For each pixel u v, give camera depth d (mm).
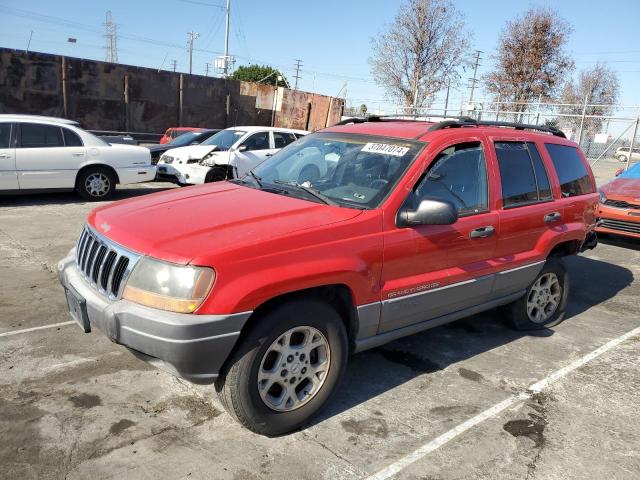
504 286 4402
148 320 2684
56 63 21125
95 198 10383
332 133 4391
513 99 37438
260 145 12039
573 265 7953
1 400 3328
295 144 4566
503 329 5102
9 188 9367
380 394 3734
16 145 9422
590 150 25188
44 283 5504
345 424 3330
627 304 6168
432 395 3766
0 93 20156
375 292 3355
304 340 3133
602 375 4250
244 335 2902
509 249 4352
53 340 4203
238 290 2744
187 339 2654
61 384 3561
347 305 3338
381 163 3738
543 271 4938
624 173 9953
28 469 2723
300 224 3107
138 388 3568
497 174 4238
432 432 3309
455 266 3885
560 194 4941
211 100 25609
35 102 20938
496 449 3176
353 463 2955
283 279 2871
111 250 3021
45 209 9352
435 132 3939
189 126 25250
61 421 3146
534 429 3416
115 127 23203
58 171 9812
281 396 3105
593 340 4988
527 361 4426
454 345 4672
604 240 9812
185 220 3125
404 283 3518
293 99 27391
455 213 3314
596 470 3045
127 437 3035
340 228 3184
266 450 3010
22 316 4645
